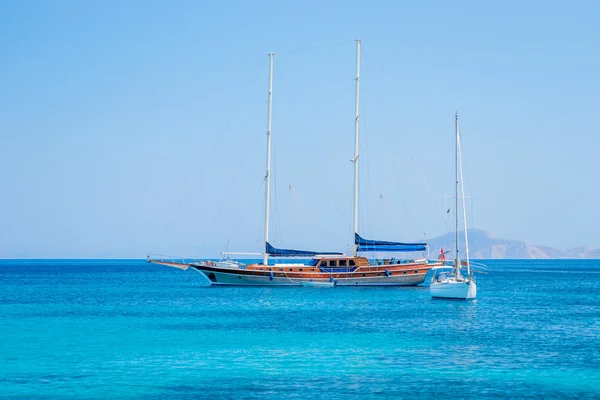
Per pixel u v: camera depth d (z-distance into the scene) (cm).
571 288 12038
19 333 5219
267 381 3484
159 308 7388
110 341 4778
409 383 3447
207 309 7200
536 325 5756
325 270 9506
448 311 6950
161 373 3672
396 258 9675
